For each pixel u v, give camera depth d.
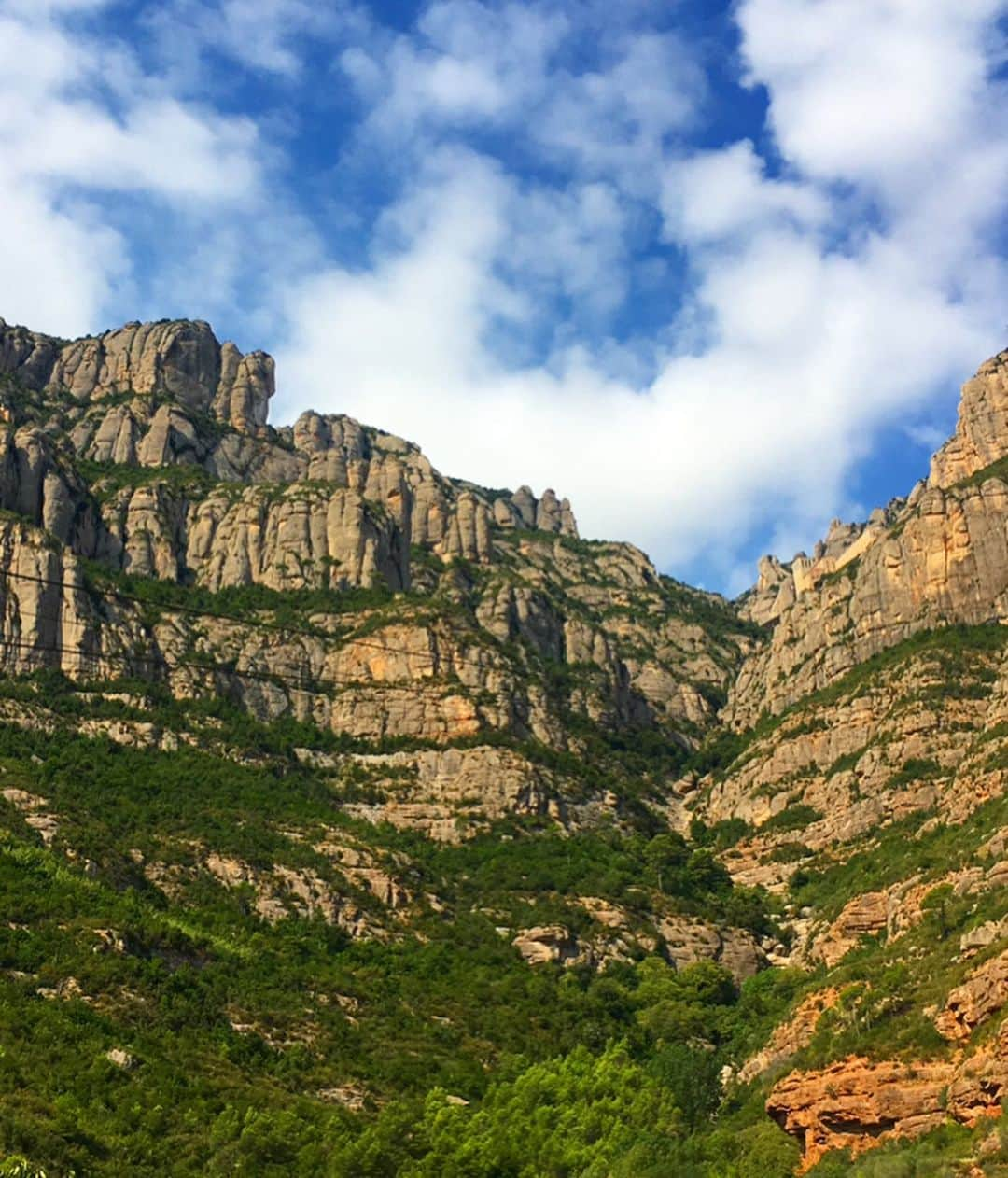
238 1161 112.31
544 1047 153.25
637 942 182.62
